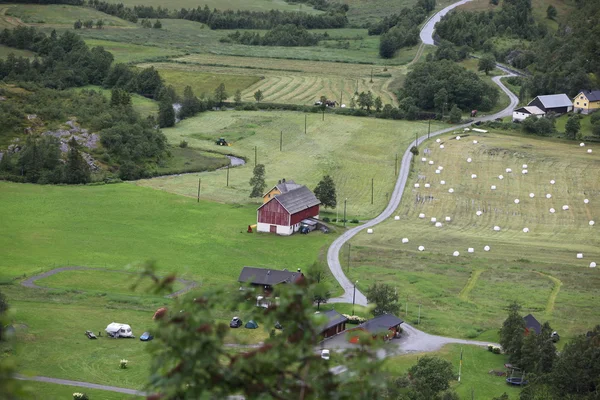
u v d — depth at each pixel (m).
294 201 153.50
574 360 80.81
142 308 111.81
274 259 136.12
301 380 19.95
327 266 132.88
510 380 90.44
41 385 84.69
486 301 119.25
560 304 118.56
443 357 97.81
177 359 19.91
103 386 85.69
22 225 148.12
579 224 164.25
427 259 138.25
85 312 108.69
